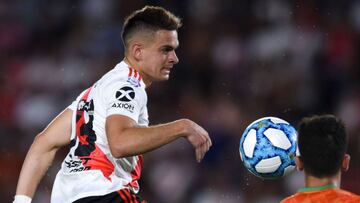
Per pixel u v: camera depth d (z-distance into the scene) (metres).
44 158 17.14
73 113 16.66
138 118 15.88
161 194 38.44
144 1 50.72
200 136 15.05
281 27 48.97
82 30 50.56
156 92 44.47
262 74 46.78
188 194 38.53
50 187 38.12
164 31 16.58
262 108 44.50
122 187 15.88
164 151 39.34
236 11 50.09
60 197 16.03
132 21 16.70
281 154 16.05
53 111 45.97
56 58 49.44
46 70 48.41
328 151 13.91
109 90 15.73
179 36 49.34
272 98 45.34
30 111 45.94
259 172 16.22
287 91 45.44
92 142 15.94
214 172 39.22
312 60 47.34
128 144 14.68
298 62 47.25
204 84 46.38
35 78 48.12
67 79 47.81
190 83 46.09
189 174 38.97
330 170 13.99
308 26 48.75
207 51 48.19
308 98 45.44
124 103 15.29
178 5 50.38
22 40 50.78
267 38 48.50
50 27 51.16
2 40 50.59
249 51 48.41
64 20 51.38
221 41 48.94
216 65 47.62
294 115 44.84
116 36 49.56
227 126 42.44
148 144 14.74
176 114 44.00
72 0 51.78
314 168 14.03
